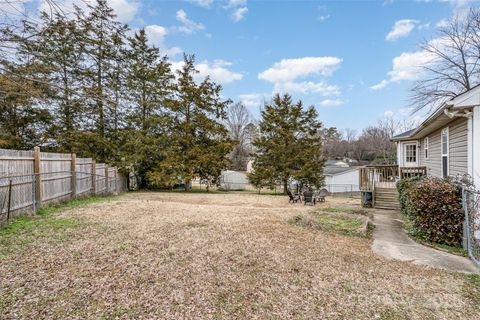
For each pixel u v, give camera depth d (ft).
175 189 68.80
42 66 26.91
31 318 8.03
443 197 17.60
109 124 57.72
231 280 11.14
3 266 11.67
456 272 12.78
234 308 9.07
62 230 17.60
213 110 64.18
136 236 16.83
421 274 12.45
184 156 60.44
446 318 8.76
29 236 16.08
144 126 59.67
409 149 46.06
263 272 12.09
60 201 28.60
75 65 42.86
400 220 26.48
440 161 30.32
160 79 61.26
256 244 16.12
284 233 19.15
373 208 35.01
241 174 89.56
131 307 8.82
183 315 8.53
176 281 10.80
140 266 12.13
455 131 24.45
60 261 12.41
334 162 131.64
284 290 10.47
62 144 50.98
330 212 27.89
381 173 43.96
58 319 8.03
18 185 21.30
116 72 52.65
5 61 15.06
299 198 44.88
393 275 12.25
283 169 64.28
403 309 9.27
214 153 62.95
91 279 10.66
